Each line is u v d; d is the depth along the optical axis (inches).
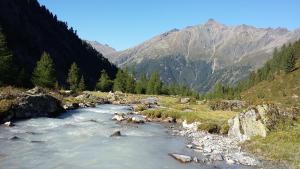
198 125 2127.2
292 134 1558.8
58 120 2215.8
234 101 3769.7
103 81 6461.6
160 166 1204.5
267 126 1675.7
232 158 1341.0
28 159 1210.6
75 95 4067.4
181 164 1241.4
